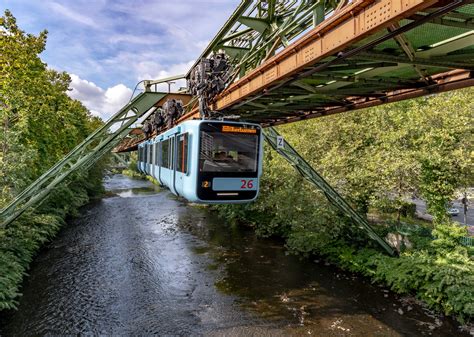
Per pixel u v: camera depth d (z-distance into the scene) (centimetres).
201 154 896
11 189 1438
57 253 1638
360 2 459
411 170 1313
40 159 1906
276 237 1958
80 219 2412
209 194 908
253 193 966
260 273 1411
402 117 1540
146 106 1577
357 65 655
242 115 1337
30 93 1758
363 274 1331
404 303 1117
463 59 613
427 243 1280
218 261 1562
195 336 950
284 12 1012
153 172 1800
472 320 979
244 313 1079
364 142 1642
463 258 1091
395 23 469
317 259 1559
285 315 1066
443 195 1280
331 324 1008
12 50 1638
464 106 1248
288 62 684
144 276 1380
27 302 1130
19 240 1393
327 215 1416
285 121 1460
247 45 1375
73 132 2830
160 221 2420
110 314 1069
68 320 1027
